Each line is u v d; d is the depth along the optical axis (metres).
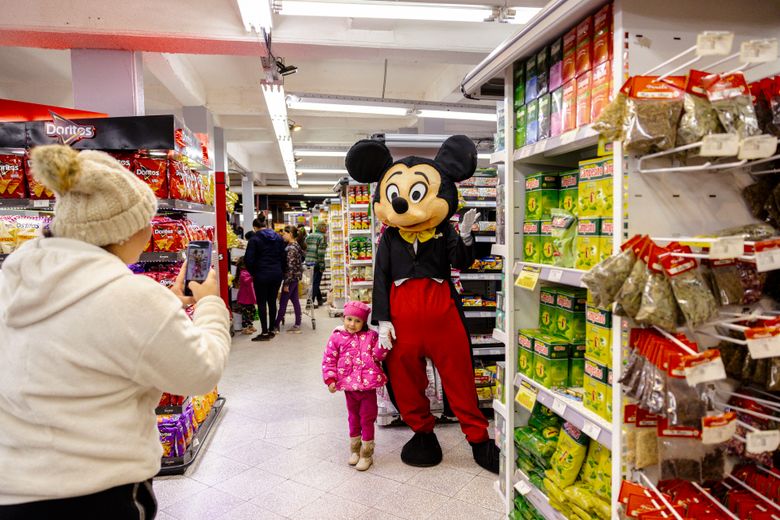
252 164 16.27
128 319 1.05
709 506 1.33
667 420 1.25
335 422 3.73
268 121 9.53
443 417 3.62
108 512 1.09
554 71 1.79
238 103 8.27
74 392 1.04
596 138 1.57
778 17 1.47
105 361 1.05
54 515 1.04
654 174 1.35
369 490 2.68
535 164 2.19
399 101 6.34
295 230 7.85
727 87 1.21
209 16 4.64
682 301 1.17
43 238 1.14
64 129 2.89
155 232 2.95
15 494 1.03
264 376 5.00
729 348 1.34
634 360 1.32
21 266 1.07
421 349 2.89
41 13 4.32
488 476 2.82
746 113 1.19
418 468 2.93
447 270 2.94
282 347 6.36
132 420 1.12
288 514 2.46
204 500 2.61
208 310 1.32
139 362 1.06
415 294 2.86
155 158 3.06
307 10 4.02
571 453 1.82
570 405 1.75
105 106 4.78
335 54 5.40
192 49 4.90
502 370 2.43
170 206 3.05
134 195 1.15
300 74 7.80
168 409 2.96
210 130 8.23
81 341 1.04
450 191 2.87
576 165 2.27
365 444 2.91
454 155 2.90
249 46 4.91
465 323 2.95
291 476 2.86
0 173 2.87
